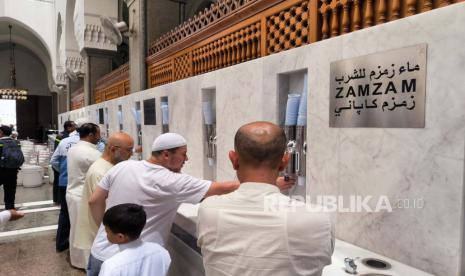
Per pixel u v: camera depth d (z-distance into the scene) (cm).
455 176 126
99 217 202
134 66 544
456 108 125
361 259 154
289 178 188
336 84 179
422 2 152
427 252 138
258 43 271
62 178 367
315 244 98
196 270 212
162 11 523
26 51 2036
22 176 709
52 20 1516
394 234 152
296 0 228
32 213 518
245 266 100
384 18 168
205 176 322
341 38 175
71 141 386
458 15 123
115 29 516
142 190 182
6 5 1457
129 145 255
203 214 115
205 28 342
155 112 428
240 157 114
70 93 1361
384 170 155
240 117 261
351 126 171
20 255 361
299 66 203
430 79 134
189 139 346
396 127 148
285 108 226
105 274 148
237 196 110
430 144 135
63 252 370
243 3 291
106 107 665
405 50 143
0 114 2042
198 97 325
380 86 155
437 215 134
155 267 162
